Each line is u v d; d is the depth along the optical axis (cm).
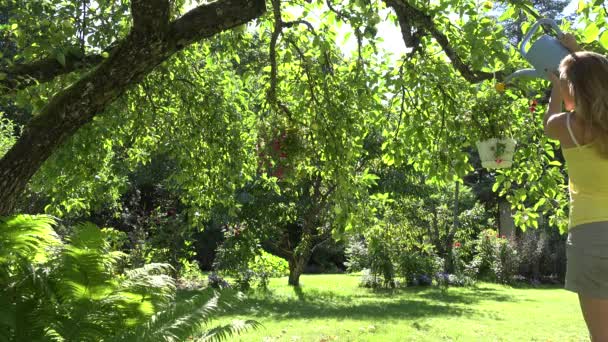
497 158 397
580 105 179
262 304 1062
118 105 552
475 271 1780
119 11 511
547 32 345
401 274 1591
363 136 557
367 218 529
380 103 508
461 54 410
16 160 343
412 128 480
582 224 181
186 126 637
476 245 1903
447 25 412
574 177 184
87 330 356
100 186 692
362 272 1590
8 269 359
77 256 361
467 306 1087
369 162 1264
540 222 1900
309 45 535
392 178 1413
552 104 197
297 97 545
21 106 454
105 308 371
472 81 378
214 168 668
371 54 488
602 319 176
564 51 220
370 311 988
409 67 443
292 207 1440
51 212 679
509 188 498
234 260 1398
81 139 538
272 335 734
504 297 1286
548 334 783
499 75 374
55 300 359
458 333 775
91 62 439
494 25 384
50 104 357
